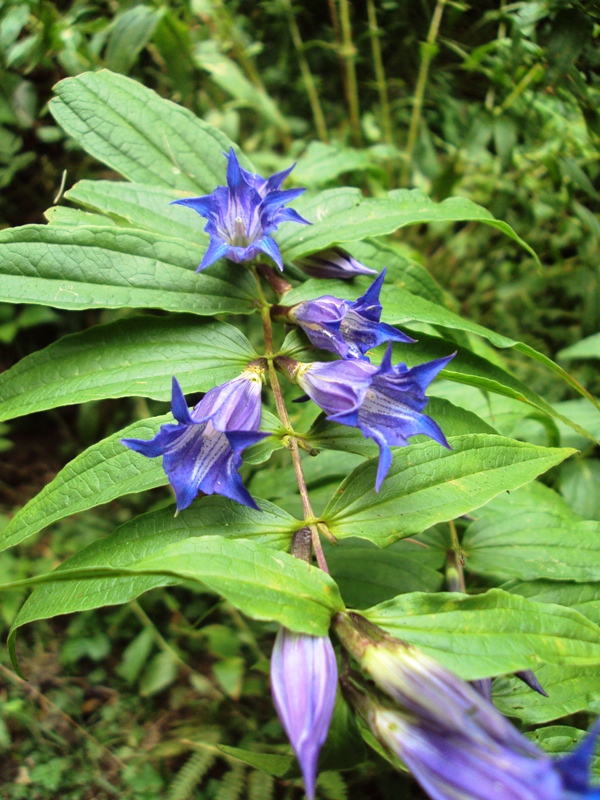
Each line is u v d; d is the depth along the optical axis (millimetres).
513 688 186
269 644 304
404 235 388
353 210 226
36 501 173
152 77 364
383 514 164
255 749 276
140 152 224
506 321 370
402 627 137
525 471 166
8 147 346
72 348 189
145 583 153
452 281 384
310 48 379
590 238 342
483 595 141
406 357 207
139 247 194
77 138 220
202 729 284
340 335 180
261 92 362
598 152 319
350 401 155
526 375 356
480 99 345
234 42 356
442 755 112
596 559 213
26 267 183
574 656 135
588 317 344
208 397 167
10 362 374
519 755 109
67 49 302
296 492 255
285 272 228
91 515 346
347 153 347
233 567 135
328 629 137
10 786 270
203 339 194
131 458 174
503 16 293
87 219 219
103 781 274
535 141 328
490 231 377
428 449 170
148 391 181
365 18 358
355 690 129
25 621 157
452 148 372
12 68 323
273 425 180
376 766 244
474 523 227
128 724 294
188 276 197
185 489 151
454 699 116
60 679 303
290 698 124
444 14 329
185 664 302
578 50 267
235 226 193
